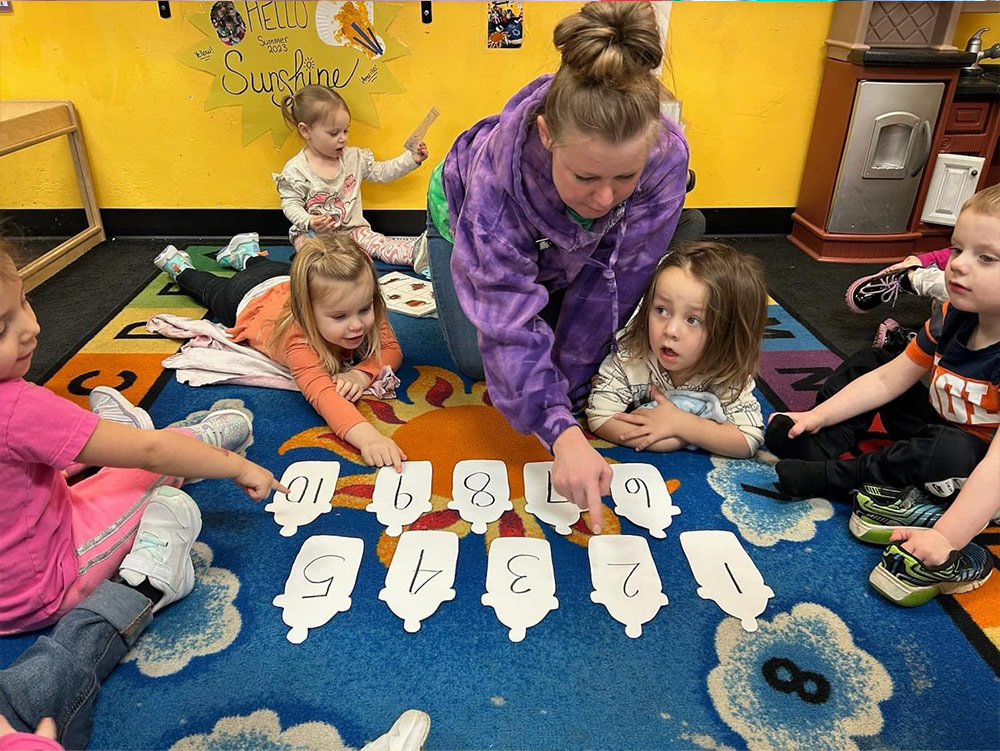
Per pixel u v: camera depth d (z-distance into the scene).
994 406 1.02
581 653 0.86
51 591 0.85
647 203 1.09
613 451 1.22
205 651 0.85
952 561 0.92
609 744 0.76
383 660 0.84
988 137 2.00
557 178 0.89
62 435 0.79
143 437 0.85
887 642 0.88
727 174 2.24
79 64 1.99
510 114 0.97
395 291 1.84
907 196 2.05
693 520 1.07
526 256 1.04
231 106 2.07
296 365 1.32
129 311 1.72
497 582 0.94
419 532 1.03
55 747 0.66
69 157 2.10
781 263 2.09
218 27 1.97
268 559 0.98
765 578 0.97
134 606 0.84
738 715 0.79
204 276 1.75
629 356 1.25
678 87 2.11
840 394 1.18
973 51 2.00
